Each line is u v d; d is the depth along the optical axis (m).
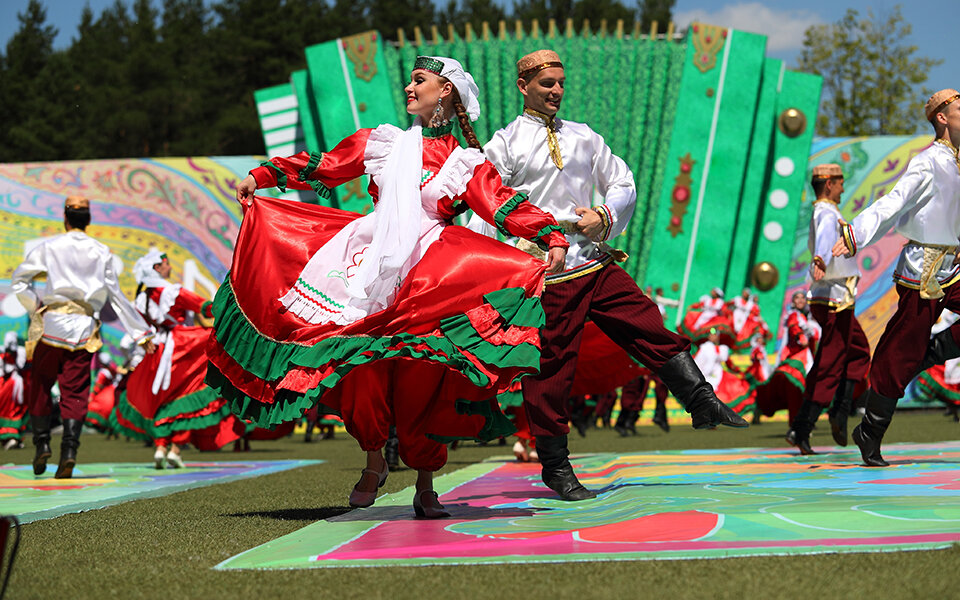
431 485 4.31
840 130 38.09
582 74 19.42
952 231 6.09
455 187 4.18
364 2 48.78
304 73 19.38
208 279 19.44
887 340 6.16
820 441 10.26
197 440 9.41
